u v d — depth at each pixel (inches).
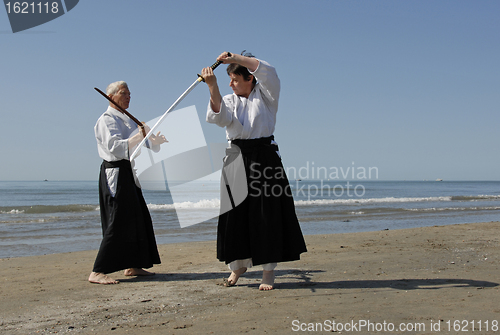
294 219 131.0
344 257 197.2
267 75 125.7
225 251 128.8
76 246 285.1
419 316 95.3
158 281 149.0
